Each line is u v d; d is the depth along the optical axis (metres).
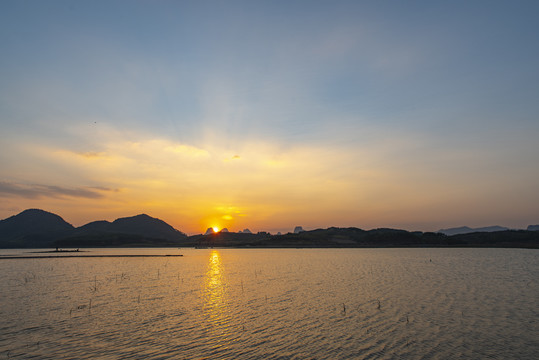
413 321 32.84
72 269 91.81
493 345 26.17
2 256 156.62
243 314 36.38
